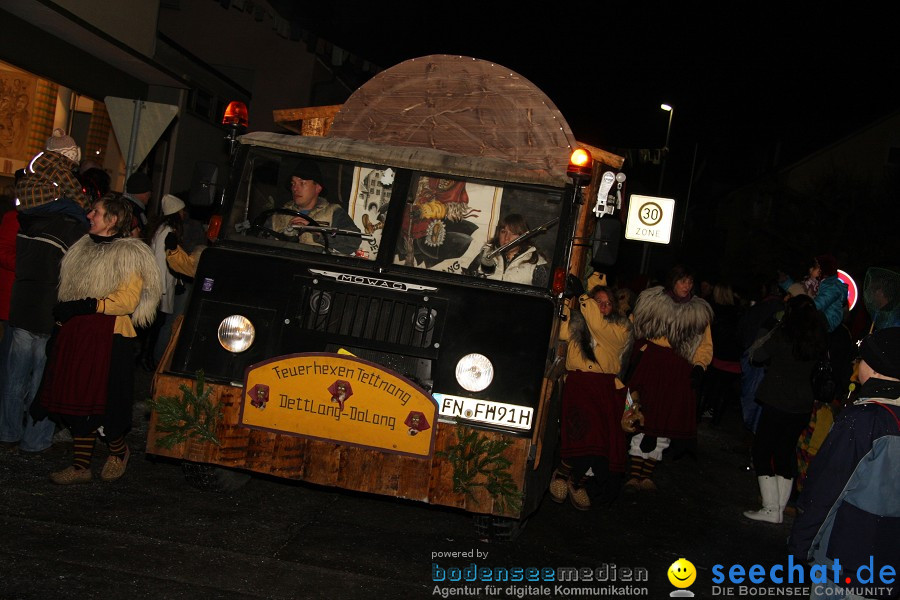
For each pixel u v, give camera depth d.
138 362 10.20
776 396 7.04
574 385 6.60
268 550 4.86
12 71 12.30
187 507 5.43
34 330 5.98
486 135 6.35
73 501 5.24
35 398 5.65
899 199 29.66
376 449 4.96
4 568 4.12
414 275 5.45
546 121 6.26
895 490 3.60
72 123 14.00
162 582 4.22
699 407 12.22
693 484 8.39
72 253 5.55
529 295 5.28
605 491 6.77
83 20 12.00
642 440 7.50
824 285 7.83
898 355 3.66
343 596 4.37
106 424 5.59
